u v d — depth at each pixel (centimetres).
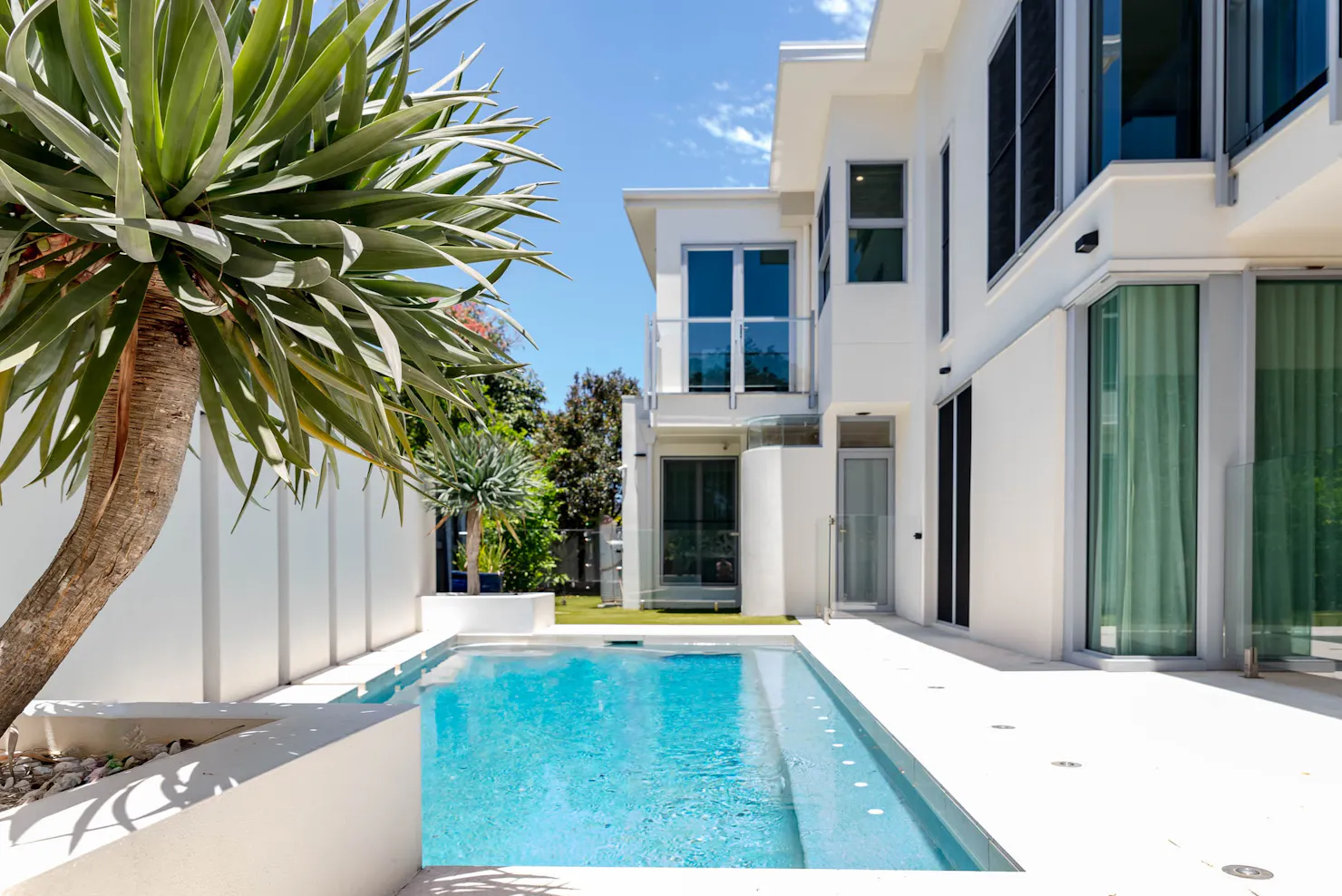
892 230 1040
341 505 645
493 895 221
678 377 1175
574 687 625
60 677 331
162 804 149
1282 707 427
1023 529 644
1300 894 209
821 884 224
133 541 181
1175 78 531
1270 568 514
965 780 306
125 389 179
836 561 1050
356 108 182
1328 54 376
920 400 962
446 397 187
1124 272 521
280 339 180
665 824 325
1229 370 523
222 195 169
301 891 181
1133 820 263
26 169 154
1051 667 564
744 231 1293
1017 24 688
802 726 498
